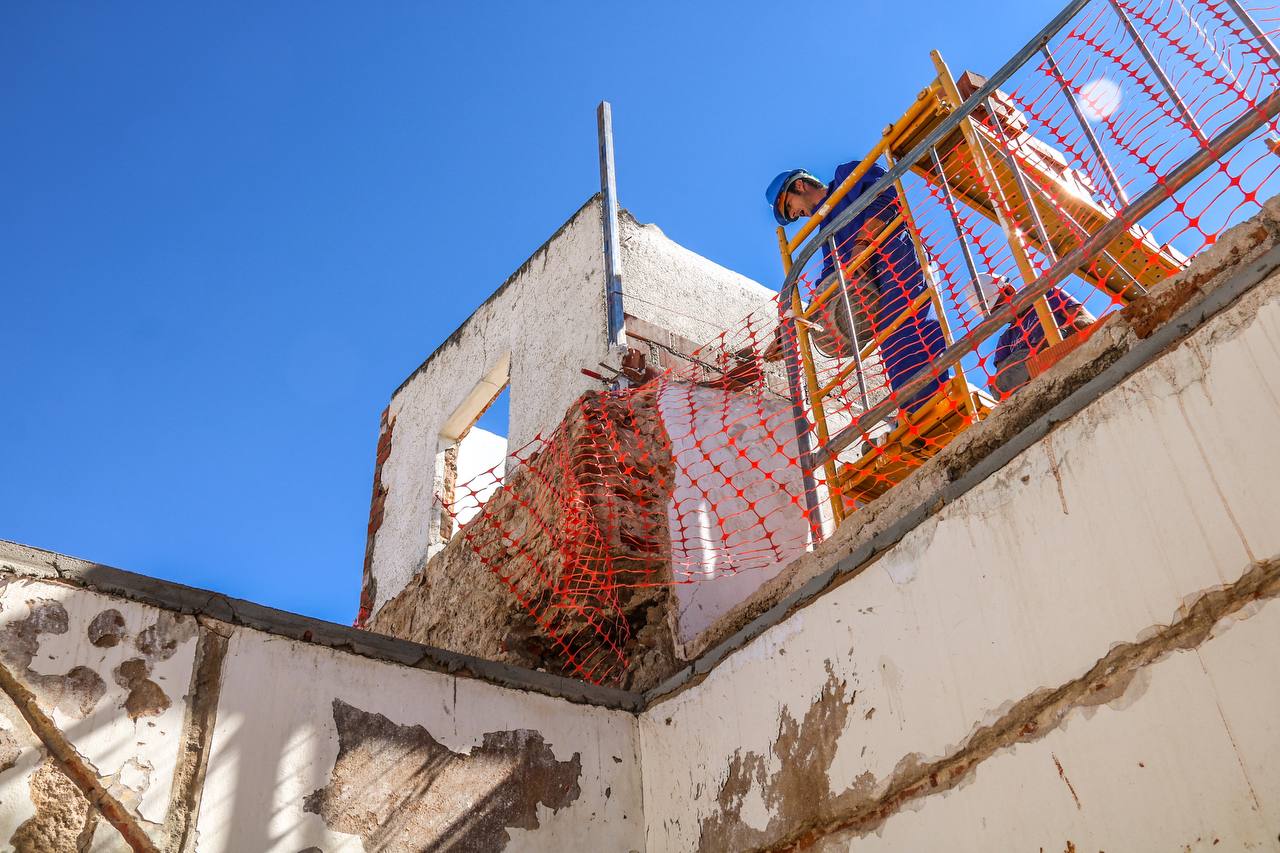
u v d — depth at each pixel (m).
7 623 3.10
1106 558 2.83
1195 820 2.46
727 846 3.69
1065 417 3.07
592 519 5.02
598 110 7.73
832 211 5.61
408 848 3.50
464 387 7.96
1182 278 2.94
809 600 3.74
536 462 5.66
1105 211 4.57
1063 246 4.71
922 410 4.34
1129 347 3.01
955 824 2.98
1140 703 2.65
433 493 7.67
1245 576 2.53
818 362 7.09
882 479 4.57
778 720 3.68
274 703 3.47
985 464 3.25
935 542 3.33
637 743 4.27
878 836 3.20
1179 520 2.70
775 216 6.21
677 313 6.94
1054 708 2.83
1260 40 3.28
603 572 4.91
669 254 7.30
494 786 3.79
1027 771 2.84
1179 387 2.80
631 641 4.92
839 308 5.33
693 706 4.09
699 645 4.29
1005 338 5.04
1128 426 2.89
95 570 3.33
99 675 3.19
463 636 5.66
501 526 5.75
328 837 3.36
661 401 5.61
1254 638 2.47
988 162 4.05
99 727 3.12
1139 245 4.57
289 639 3.62
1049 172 4.81
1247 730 2.42
